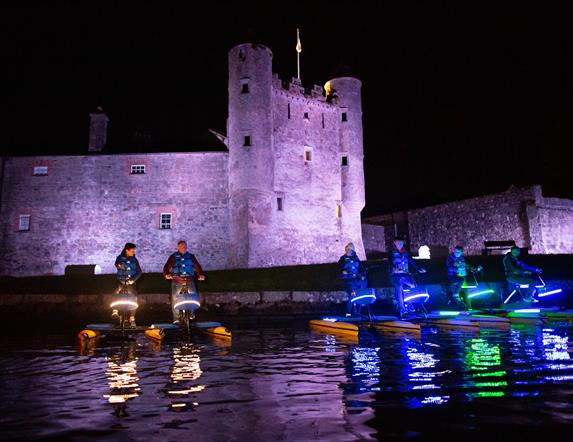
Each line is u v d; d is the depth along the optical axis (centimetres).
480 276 2127
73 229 3325
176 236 3338
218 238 3350
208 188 3400
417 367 602
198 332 1118
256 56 3444
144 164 3416
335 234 3747
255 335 1092
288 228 3491
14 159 3391
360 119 4028
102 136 3522
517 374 539
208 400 451
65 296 2056
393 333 1065
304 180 3659
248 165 3284
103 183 3381
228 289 2091
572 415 379
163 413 408
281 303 1962
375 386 495
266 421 380
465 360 649
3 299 2052
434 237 4603
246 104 3372
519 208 3916
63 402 450
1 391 501
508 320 1174
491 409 399
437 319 1261
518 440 327
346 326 1103
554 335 946
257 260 3219
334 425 367
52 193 3362
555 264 2489
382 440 332
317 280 2220
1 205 3338
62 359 737
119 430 362
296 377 559
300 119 3731
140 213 3356
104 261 3294
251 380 545
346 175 3878
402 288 1321
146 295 2008
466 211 4319
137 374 595
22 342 1010
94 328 1120
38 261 3288
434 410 399
